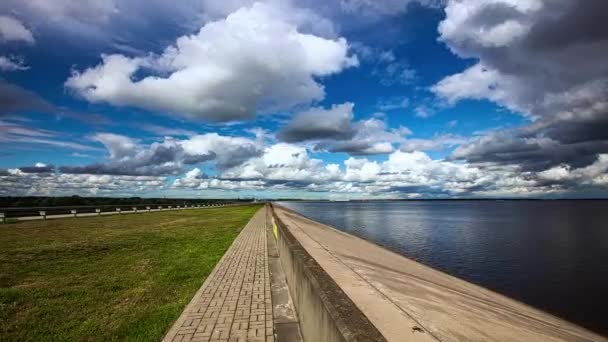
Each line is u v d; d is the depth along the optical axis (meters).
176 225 25.25
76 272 9.30
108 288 7.68
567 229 40.50
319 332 3.55
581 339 8.66
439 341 6.05
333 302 3.20
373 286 9.42
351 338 2.37
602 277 16.03
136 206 52.41
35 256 11.73
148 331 5.25
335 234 29.67
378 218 67.44
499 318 8.91
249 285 7.88
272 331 5.18
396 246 26.17
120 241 15.66
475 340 6.54
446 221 57.22
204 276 8.84
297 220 41.31
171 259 11.27
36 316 5.91
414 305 7.86
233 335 5.03
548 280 15.52
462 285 13.69
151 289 7.61
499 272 17.12
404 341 5.94
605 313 11.05
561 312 11.16
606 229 40.00
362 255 16.88
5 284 8.02
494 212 99.81
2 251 12.70
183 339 4.89
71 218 31.70
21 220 28.50
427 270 16.17
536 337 7.88
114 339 4.99
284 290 7.44
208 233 19.56
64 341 4.94
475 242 28.45
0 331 5.27
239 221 30.02
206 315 5.87
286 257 8.21
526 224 49.22
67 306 6.43
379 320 6.82
